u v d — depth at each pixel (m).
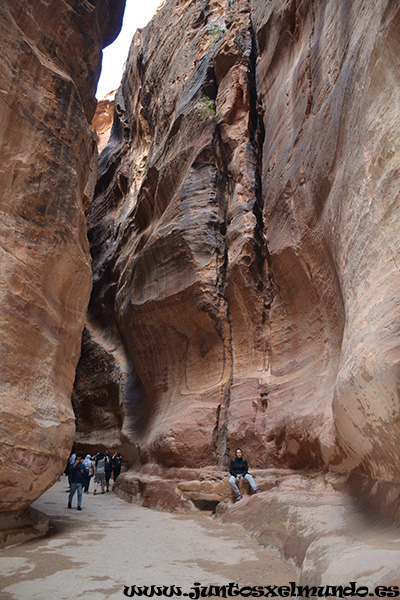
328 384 8.66
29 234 6.99
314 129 9.82
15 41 7.29
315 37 10.83
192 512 10.06
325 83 9.72
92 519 8.96
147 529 7.83
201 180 14.37
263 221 12.89
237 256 12.39
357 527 4.75
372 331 4.94
